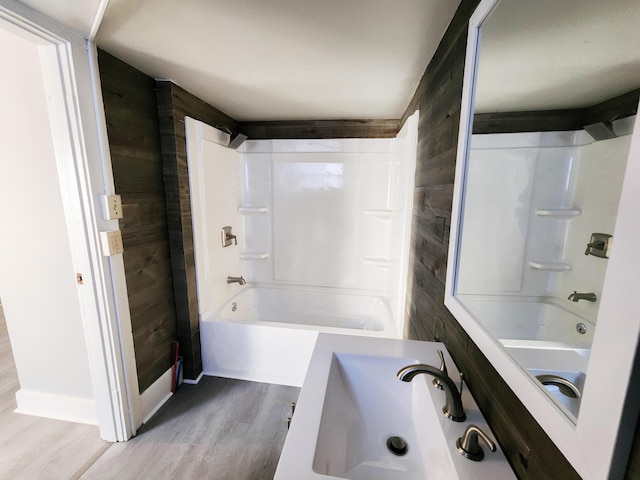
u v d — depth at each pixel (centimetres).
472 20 79
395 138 238
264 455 146
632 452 34
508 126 64
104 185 132
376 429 89
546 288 51
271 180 272
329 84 169
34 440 151
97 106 127
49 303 151
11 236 145
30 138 132
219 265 231
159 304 175
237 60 139
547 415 47
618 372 35
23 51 123
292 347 198
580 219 44
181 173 177
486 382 72
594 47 43
